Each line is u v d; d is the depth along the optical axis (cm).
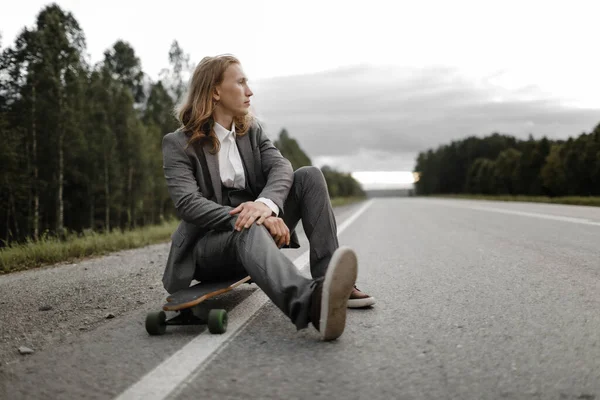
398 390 173
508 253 546
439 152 14712
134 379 190
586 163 3344
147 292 379
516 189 5169
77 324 288
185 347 229
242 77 280
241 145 289
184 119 287
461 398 166
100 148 3162
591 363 195
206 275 279
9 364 217
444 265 478
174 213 4247
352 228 1073
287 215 291
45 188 2905
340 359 206
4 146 2394
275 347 225
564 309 285
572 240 639
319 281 227
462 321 265
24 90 2603
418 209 2200
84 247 701
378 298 332
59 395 177
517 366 194
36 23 3012
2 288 424
